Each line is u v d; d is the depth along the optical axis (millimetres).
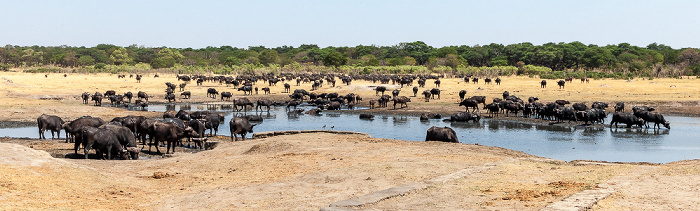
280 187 14758
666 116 46500
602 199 11648
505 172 15578
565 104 55531
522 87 78375
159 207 12945
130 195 14250
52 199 12945
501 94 66000
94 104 57594
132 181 16172
